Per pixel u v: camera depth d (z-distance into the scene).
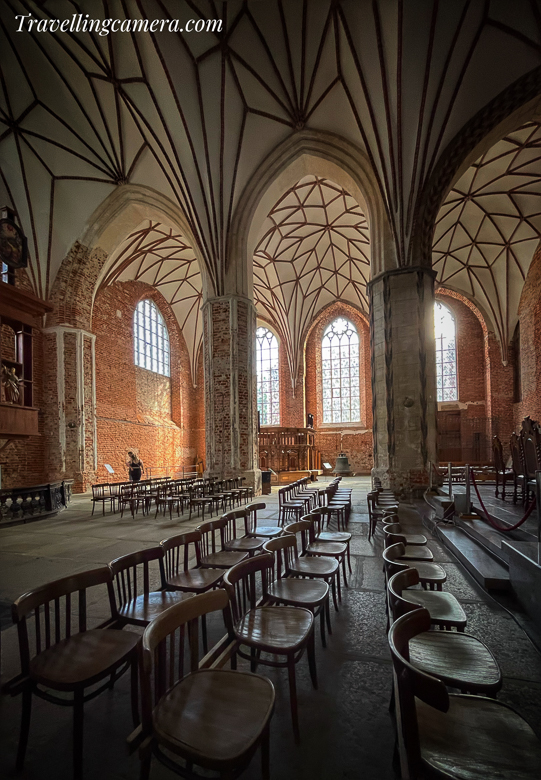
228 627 2.53
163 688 1.96
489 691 1.89
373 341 11.88
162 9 9.49
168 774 1.97
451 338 23.12
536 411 17.98
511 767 1.46
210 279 13.58
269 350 26.06
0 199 14.10
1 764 2.04
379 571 4.97
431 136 10.59
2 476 13.48
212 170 12.38
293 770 1.93
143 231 17.47
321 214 19.14
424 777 1.46
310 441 22.64
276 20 10.15
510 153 14.21
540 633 3.25
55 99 12.42
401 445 11.07
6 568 5.30
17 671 2.88
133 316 20.67
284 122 12.39
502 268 19.81
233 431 12.84
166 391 24.00
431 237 11.65
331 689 2.60
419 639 2.36
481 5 8.80
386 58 9.91
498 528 5.03
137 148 13.48
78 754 1.92
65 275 15.29
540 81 9.63
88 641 2.40
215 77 10.98
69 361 15.21
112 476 17.94
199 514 10.02
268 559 3.09
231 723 1.67
